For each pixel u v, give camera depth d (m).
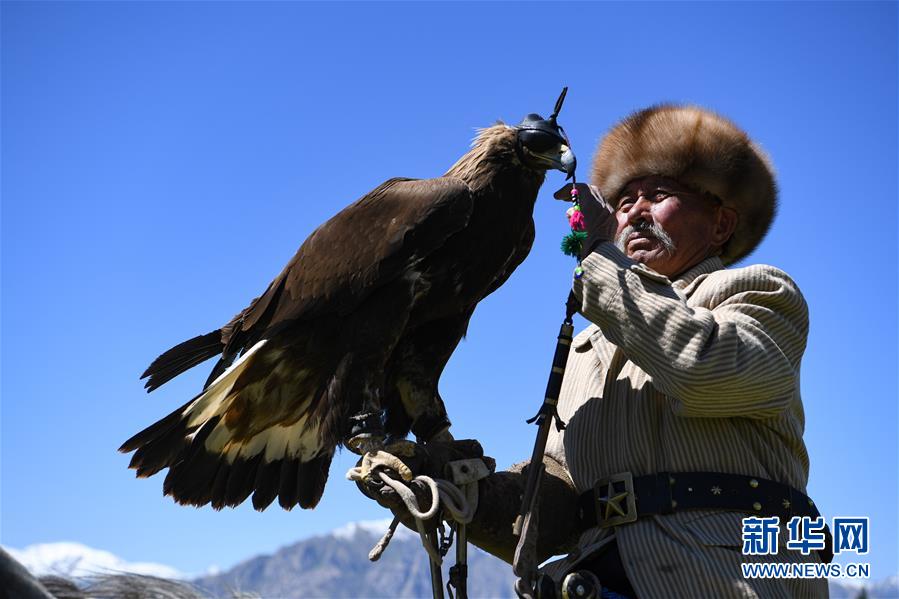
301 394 3.83
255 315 3.90
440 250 3.66
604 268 2.84
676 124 3.29
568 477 3.20
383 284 3.63
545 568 3.06
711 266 3.23
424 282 3.65
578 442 3.12
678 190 3.28
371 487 2.94
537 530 2.92
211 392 3.76
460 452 3.14
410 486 2.91
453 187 3.63
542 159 3.57
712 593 2.69
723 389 2.70
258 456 3.95
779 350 2.81
